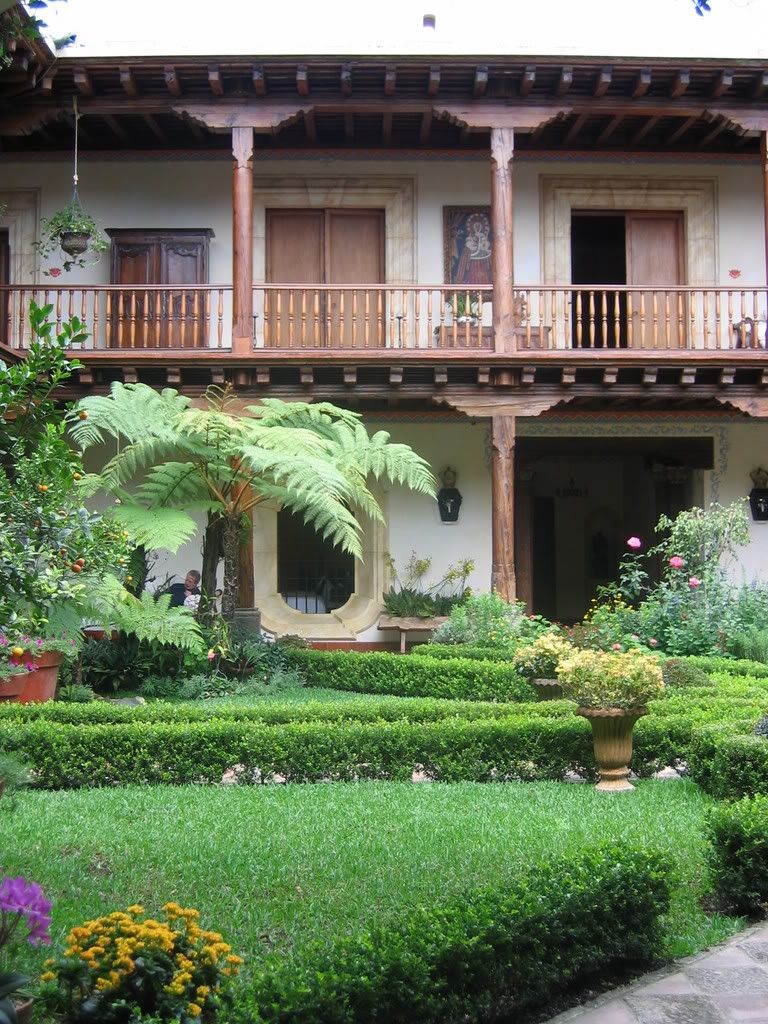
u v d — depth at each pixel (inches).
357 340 674.8
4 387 186.9
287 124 597.0
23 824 249.1
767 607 545.0
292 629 664.4
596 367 579.8
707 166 689.6
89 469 663.8
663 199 687.7
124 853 225.6
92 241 596.4
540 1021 154.9
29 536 194.5
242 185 584.7
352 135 669.3
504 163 590.6
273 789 297.3
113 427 478.9
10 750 305.0
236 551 522.3
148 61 563.2
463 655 500.4
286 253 682.8
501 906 157.6
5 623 202.4
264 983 130.5
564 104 593.6
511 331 580.1
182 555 655.8
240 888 200.7
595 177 684.7
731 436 692.1
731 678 425.7
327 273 679.1
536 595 984.3
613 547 983.0
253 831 244.4
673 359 578.6
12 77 565.6
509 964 152.8
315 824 251.1
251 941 171.2
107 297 587.5
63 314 662.5
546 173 684.7
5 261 669.3
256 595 672.4
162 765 311.6
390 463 533.6
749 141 687.7
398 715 354.0
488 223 681.0
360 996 132.0
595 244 728.3
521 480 733.3
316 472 464.4
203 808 270.1
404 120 653.9
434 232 679.1
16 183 670.5
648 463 758.5
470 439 681.6
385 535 672.4
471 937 149.3
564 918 162.9
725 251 686.5
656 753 318.0
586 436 690.8
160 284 641.6
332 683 511.5
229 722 328.5
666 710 342.0
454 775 316.5
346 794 288.4
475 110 592.1
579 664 298.7
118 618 452.4
